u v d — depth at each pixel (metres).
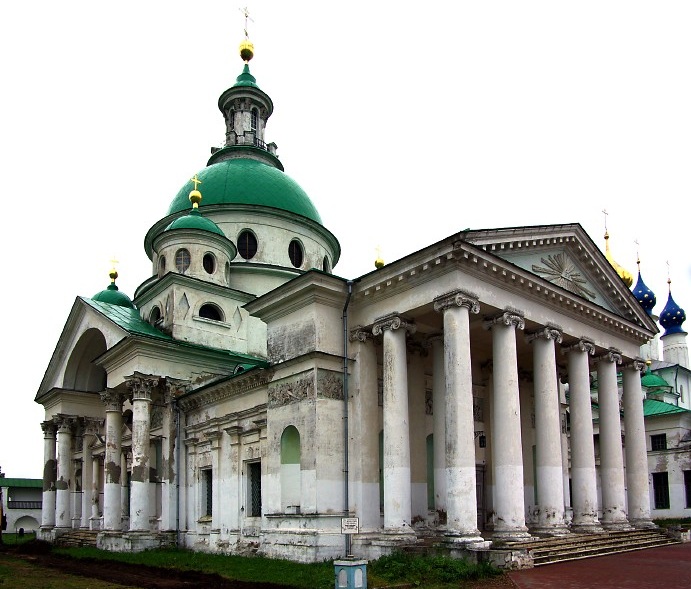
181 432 31.02
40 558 29.38
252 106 46.97
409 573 17.89
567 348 27.00
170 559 24.88
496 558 17.95
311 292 23.98
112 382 32.75
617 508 27.36
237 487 27.02
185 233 35.75
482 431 28.86
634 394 30.39
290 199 41.78
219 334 34.72
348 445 23.27
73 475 39.16
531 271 25.50
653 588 15.09
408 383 26.16
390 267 22.89
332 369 23.66
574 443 26.25
